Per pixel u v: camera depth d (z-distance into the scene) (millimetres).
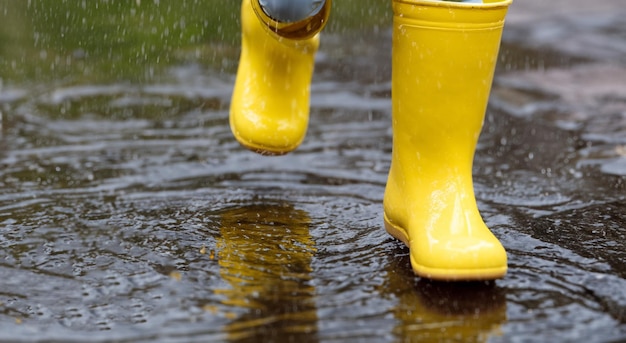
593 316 2711
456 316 2701
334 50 7246
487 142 4859
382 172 4301
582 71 6598
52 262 3131
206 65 6547
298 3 3205
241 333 2574
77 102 5555
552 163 4445
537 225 3543
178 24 7453
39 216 3592
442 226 2959
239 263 3117
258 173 4254
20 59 6492
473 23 2879
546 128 5117
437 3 2852
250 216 3623
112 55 6656
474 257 2854
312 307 2750
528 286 2930
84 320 2688
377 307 2754
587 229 3500
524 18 8672
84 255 3193
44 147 4633
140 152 4578
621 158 4504
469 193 3055
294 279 2973
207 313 2711
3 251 3223
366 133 5012
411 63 2967
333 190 4004
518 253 3230
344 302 2789
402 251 3230
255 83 3631
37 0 7695
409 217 3090
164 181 4105
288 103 3639
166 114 5344
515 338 2559
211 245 3291
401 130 3086
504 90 6027
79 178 4125
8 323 2666
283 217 3621
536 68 6703
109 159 4441
